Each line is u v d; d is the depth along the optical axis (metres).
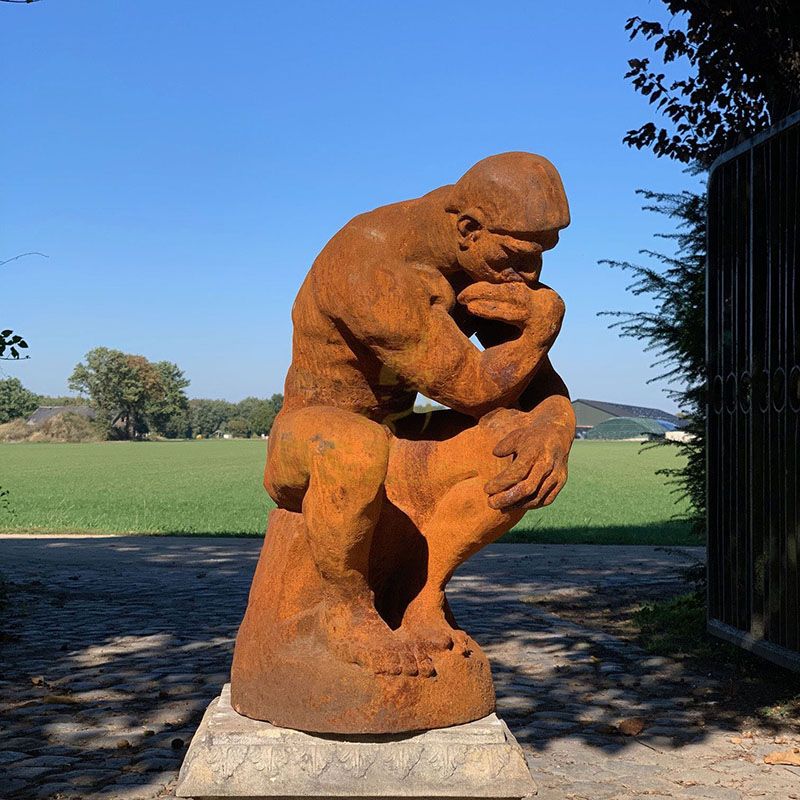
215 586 11.88
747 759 5.29
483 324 3.10
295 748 2.74
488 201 2.78
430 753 2.74
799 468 6.35
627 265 9.11
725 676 7.10
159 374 121.38
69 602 10.52
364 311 2.81
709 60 9.53
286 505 3.11
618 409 169.62
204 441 116.50
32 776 4.89
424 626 2.94
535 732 5.75
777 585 6.62
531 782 2.74
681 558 14.77
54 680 6.89
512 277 2.86
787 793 4.77
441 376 2.83
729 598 7.34
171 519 22.69
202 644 8.17
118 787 4.74
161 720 5.88
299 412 2.92
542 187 2.77
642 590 11.47
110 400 119.31
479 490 2.89
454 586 11.91
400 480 3.03
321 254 3.03
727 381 7.37
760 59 8.43
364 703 2.71
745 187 7.16
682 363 9.10
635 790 4.80
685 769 5.12
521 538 18.06
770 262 6.67
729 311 7.42
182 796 2.71
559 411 2.92
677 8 9.21
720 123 9.94
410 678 2.75
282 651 2.87
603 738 5.65
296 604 2.92
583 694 6.62
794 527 6.38
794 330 6.38
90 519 22.58
